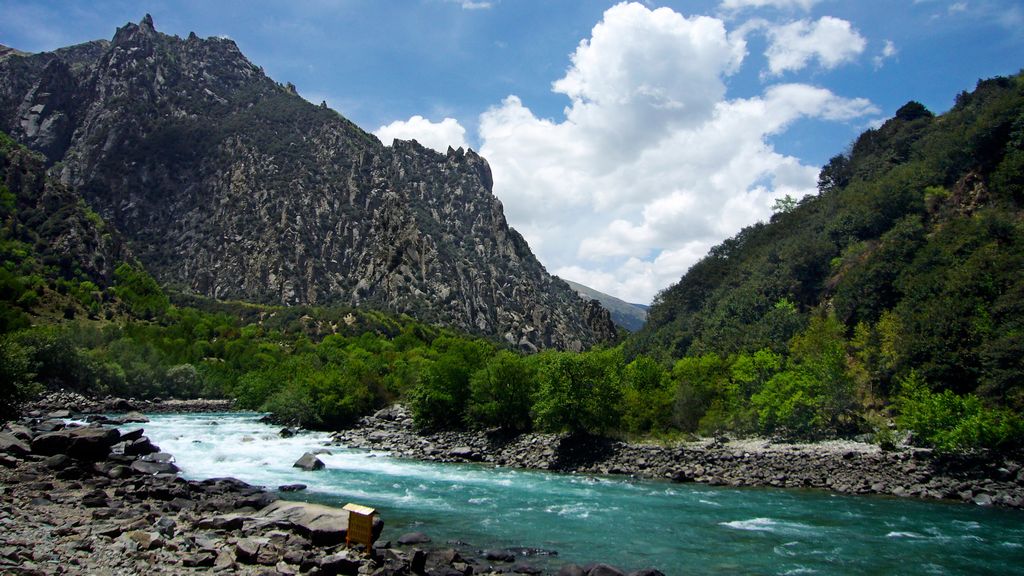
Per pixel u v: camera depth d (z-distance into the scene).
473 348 88.56
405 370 119.31
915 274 84.38
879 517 38.66
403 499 40.91
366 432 79.81
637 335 190.50
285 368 126.88
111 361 119.81
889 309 88.19
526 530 33.59
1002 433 49.59
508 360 75.00
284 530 27.03
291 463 53.41
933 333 66.94
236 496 35.00
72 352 109.31
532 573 25.39
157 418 95.06
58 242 182.50
